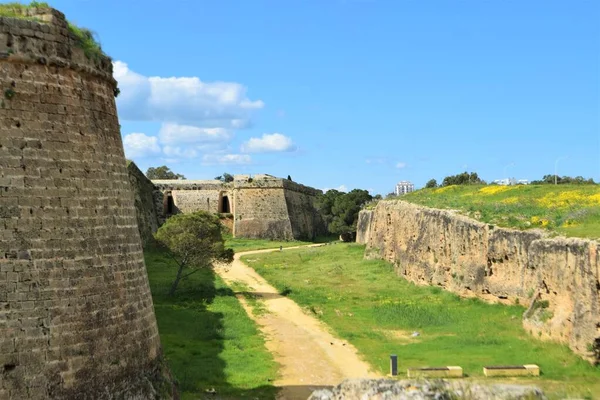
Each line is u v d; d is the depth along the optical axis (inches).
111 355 586.9
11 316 523.2
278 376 1000.2
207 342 1215.6
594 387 842.2
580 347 1023.0
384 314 1510.8
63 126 571.8
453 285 1747.0
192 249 1770.4
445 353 1123.3
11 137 537.6
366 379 514.6
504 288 1491.1
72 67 586.6
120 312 605.0
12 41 545.6
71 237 564.1
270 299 1759.4
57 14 583.5
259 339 1266.0
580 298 1047.0
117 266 609.9
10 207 530.3
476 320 1411.2
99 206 597.3
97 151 605.3
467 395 482.3
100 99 625.6
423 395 479.5
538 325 1190.9
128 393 597.9
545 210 1640.0
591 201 1663.4
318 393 510.0
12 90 542.6
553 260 1192.2
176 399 680.4
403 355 1128.8
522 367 960.9
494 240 1549.0
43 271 542.0
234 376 988.6
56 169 561.0
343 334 1312.7
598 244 1008.2
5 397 513.7
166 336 1231.5
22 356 524.7
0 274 521.3
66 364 547.2
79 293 563.8
